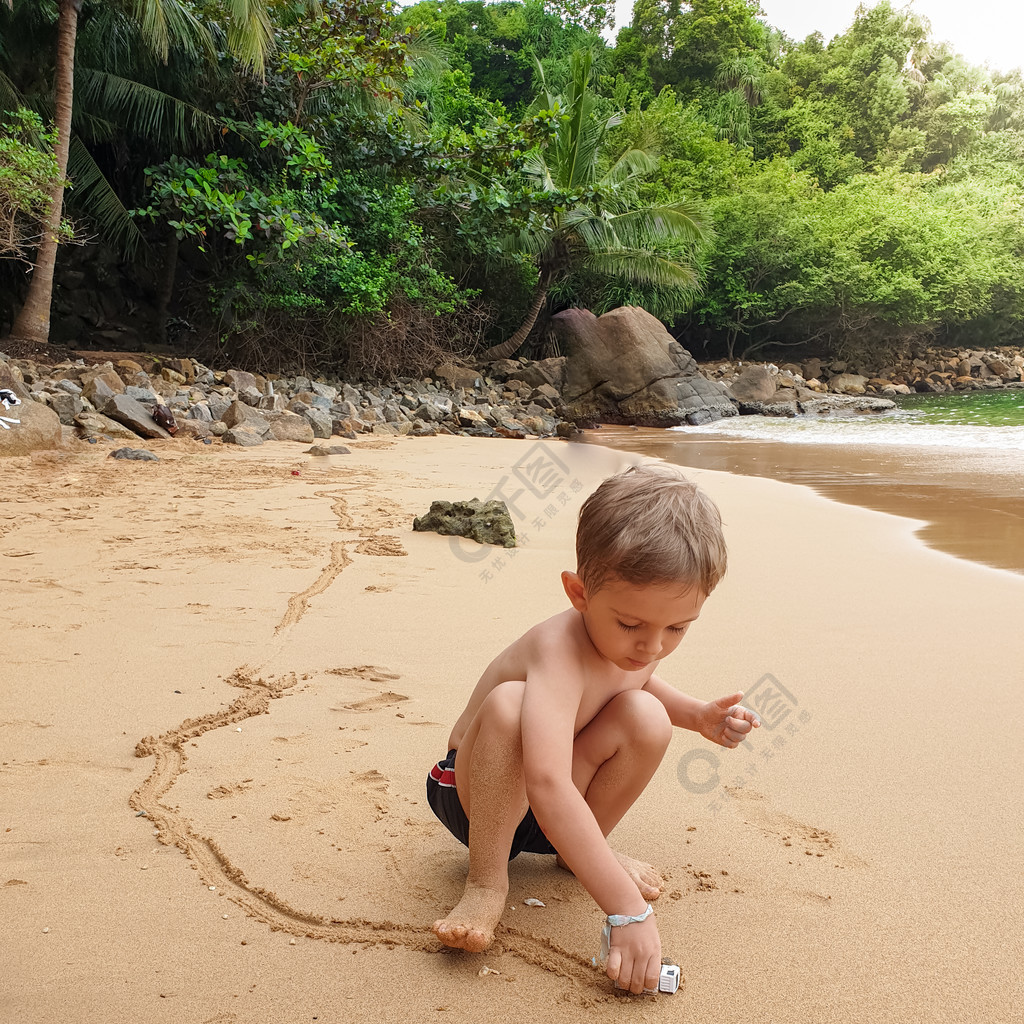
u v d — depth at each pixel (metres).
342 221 19.66
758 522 7.23
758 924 1.80
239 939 1.71
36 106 16.80
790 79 51.19
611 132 28.67
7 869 1.93
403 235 19.92
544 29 43.75
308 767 2.46
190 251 22.16
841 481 10.38
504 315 26.28
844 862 2.04
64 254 20.75
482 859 1.79
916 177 45.16
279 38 18.30
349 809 2.23
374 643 3.59
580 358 23.25
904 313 34.56
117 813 2.19
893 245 35.03
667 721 1.84
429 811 2.24
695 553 1.59
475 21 43.91
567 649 1.81
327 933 1.74
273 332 18.75
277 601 4.19
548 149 25.36
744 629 3.97
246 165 18.30
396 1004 1.54
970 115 50.59
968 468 11.71
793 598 4.59
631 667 1.74
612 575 1.61
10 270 19.91
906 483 10.12
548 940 1.75
